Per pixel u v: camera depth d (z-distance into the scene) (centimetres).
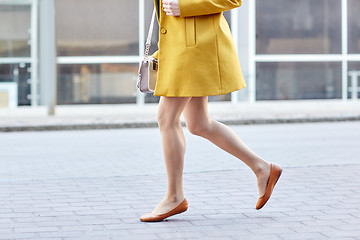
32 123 2011
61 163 1123
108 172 988
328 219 582
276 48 2489
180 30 552
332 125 2017
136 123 2055
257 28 2477
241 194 727
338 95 2528
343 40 2520
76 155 1254
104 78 2411
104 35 2409
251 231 537
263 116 2186
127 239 515
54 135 1794
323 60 2514
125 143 1504
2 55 2370
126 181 854
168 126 575
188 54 548
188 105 578
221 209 639
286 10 2488
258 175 605
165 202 586
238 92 2464
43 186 819
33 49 2370
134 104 2427
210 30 556
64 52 2395
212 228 550
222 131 590
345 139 1529
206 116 581
